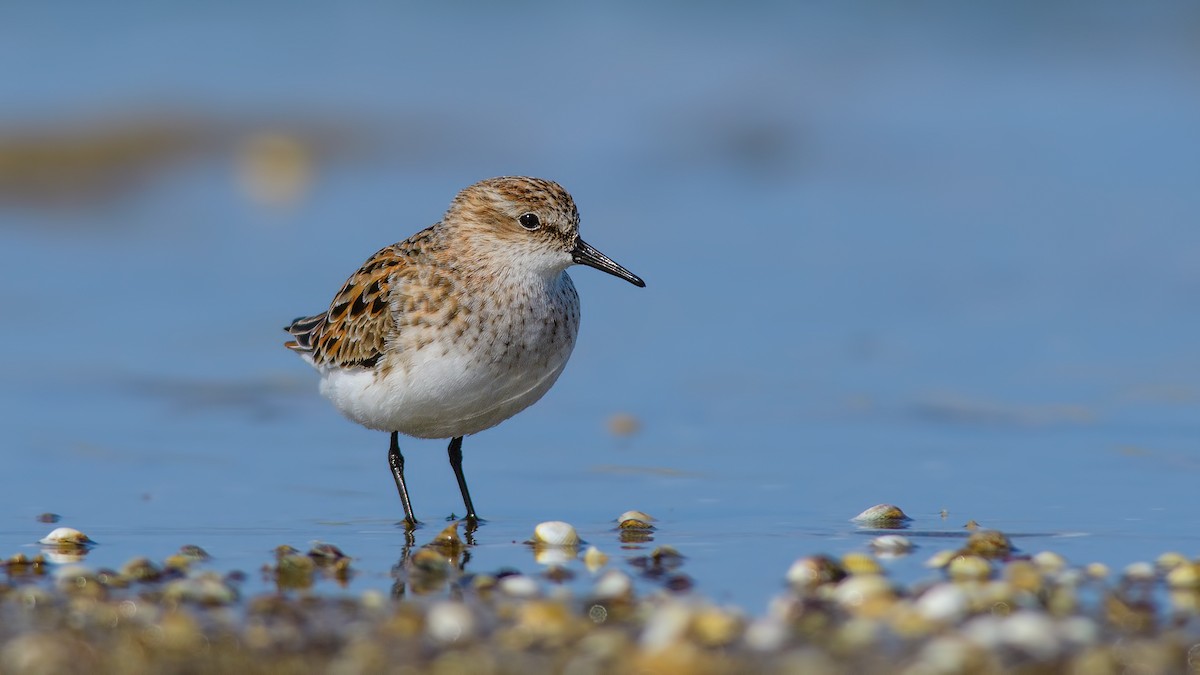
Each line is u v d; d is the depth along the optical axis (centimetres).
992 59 3019
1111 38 3073
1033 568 915
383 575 941
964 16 3158
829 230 2075
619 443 1321
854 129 2625
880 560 962
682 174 2409
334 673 737
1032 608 826
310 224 2144
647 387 1482
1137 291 1762
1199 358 1521
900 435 1323
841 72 2914
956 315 1694
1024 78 2916
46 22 2862
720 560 975
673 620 784
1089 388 1440
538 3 3125
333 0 3048
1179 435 1299
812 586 902
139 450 1296
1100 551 986
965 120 2667
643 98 2750
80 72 2681
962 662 730
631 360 1566
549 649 767
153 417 1395
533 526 1089
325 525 1090
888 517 1080
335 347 1104
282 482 1212
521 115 2675
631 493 1177
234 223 2164
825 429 1346
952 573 922
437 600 871
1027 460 1241
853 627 785
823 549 1002
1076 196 2189
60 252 2027
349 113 2623
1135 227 2020
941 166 2403
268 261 1961
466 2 3102
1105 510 1095
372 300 1079
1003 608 822
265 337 1662
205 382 1506
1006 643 755
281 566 952
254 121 2567
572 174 2408
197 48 2811
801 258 1941
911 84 2881
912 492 1156
